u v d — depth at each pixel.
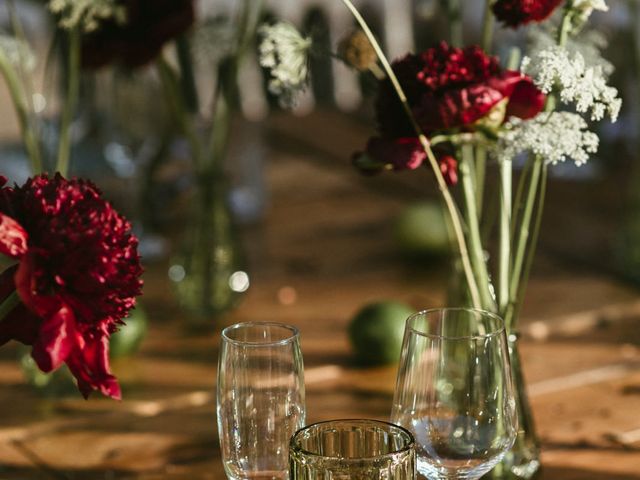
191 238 1.70
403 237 1.90
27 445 1.38
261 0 1.68
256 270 1.89
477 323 1.13
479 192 1.35
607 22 2.00
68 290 0.97
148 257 1.96
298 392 1.09
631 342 1.58
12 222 0.95
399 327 1.53
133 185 1.95
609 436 1.35
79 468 1.33
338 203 2.27
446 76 1.14
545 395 1.45
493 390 1.08
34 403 1.48
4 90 2.21
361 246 2.00
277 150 2.64
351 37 1.24
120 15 1.52
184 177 2.04
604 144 2.22
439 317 1.16
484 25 1.33
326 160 2.55
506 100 1.13
